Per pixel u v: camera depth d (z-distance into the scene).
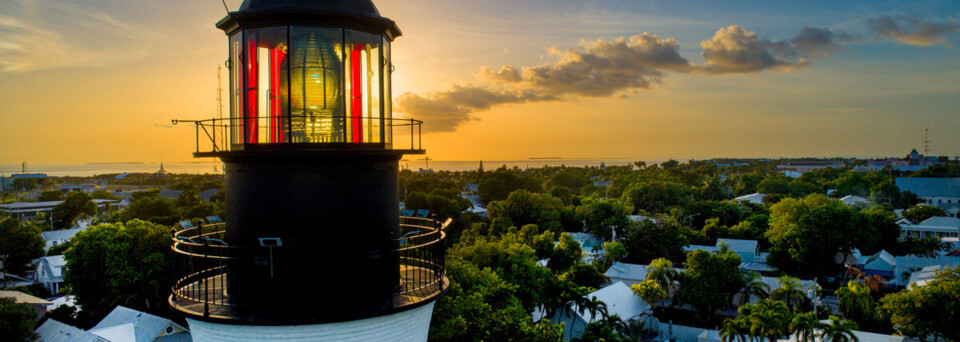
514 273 40.72
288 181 7.74
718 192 127.44
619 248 64.25
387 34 8.70
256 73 7.96
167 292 46.53
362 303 8.08
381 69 8.56
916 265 60.16
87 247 43.69
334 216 7.88
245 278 7.89
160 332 37.31
